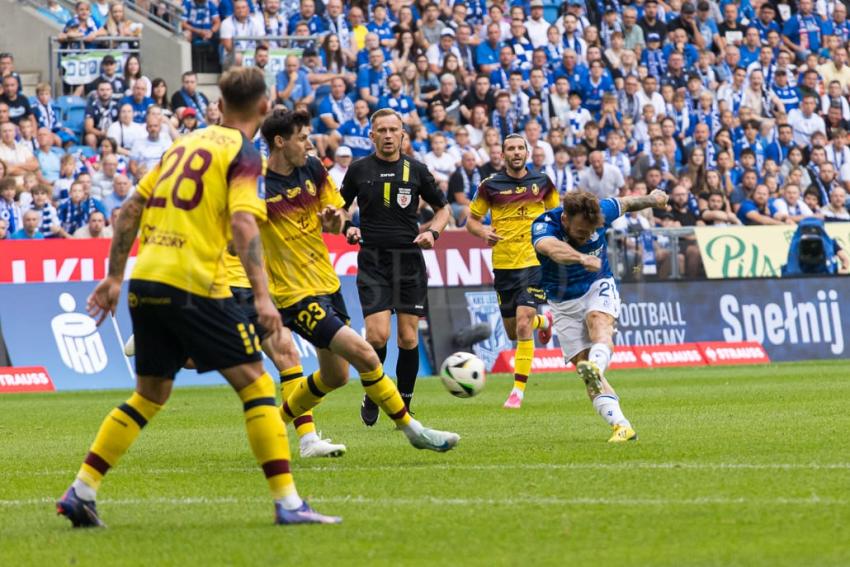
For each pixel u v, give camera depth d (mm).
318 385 18953
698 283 44844
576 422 24500
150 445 21578
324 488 15633
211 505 14617
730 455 18078
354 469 17500
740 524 12547
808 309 45875
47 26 52250
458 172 46938
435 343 41625
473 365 23375
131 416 13289
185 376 40594
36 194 41562
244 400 13086
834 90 59156
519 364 28922
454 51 53062
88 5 51062
